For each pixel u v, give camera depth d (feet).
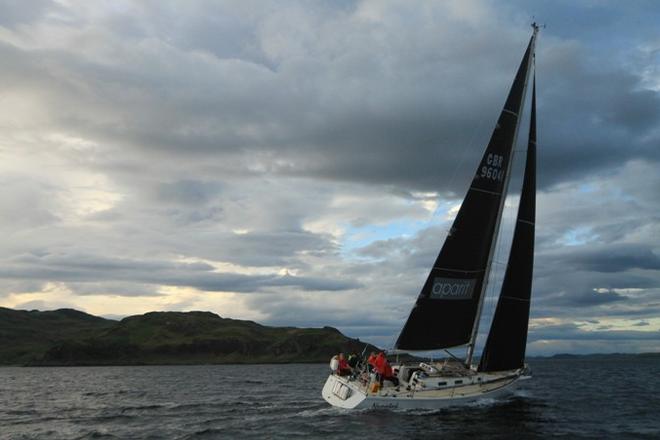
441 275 104.17
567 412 106.22
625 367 456.04
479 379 99.04
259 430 87.61
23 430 95.91
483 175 106.22
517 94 107.86
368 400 90.43
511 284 105.70
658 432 87.81
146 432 90.58
